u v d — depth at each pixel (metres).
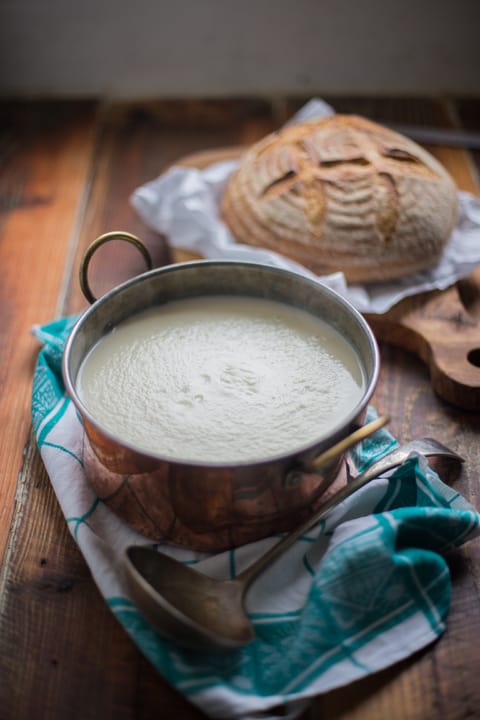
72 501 0.62
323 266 0.80
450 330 0.77
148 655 0.53
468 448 0.70
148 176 1.04
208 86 1.25
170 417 0.59
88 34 1.19
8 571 0.60
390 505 0.62
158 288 0.68
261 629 0.56
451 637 0.56
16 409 0.73
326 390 0.62
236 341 0.66
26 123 1.15
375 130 0.89
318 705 0.53
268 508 0.57
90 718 0.52
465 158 1.05
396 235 0.80
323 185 0.82
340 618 0.55
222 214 0.87
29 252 0.91
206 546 0.59
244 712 0.51
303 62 1.22
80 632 0.56
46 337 0.75
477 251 0.84
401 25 1.19
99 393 0.61
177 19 1.18
